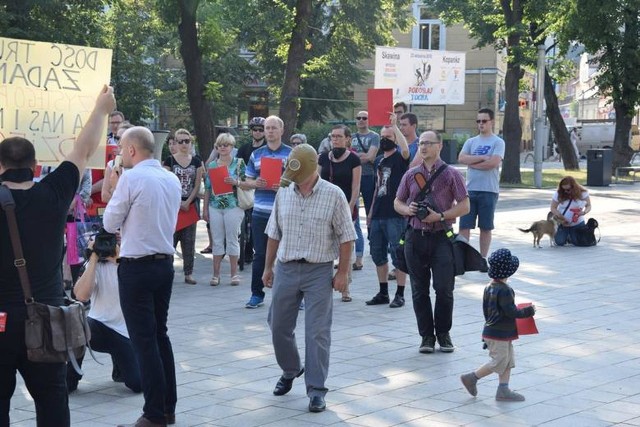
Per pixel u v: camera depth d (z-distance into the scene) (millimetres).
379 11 46750
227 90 48312
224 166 13148
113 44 44250
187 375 8391
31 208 5258
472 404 7449
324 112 50844
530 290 12695
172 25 25938
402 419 7055
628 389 7883
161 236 6812
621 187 33625
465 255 9211
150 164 6910
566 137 42281
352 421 7020
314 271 7520
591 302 11836
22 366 5309
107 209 6770
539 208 24906
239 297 12445
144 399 7375
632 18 37062
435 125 51719
